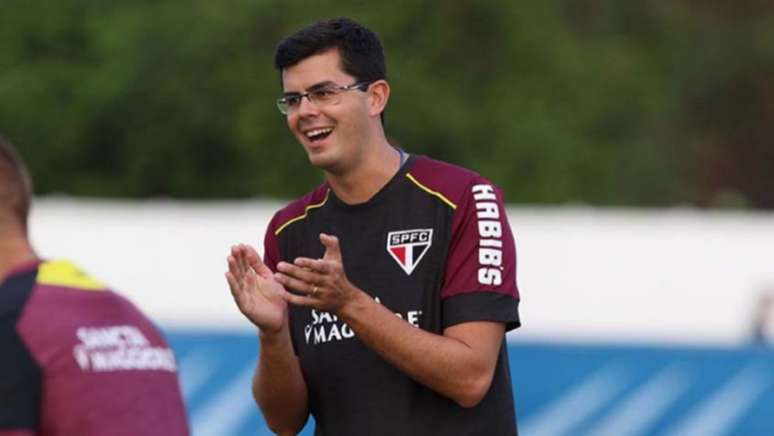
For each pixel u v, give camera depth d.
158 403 13.80
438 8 81.19
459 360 16.22
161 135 77.56
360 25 16.80
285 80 16.73
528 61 83.06
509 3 82.56
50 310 13.60
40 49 82.00
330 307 15.80
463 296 16.56
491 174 77.38
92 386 13.50
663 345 32.44
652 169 90.94
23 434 13.26
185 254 34.78
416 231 16.78
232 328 32.75
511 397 17.31
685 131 111.56
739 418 32.09
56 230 35.09
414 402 16.77
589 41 96.44
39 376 13.38
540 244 35.78
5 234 13.95
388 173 16.94
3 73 80.81
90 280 14.12
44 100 79.06
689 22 113.31
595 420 32.38
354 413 16.89
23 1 82.25
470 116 79.00
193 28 77.81
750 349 32.22
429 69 80.69
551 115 83.00
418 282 16.73
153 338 14.16
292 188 75.44
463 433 16.78
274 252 17.52
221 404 32.31
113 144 78.94
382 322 15.91
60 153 78.75
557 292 35.41
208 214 36.06
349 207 17.00
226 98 77.19
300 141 16.83
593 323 35.16
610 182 84.12
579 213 44.22
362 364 16.86
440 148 76.12
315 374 17.11
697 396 32.22
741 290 35.53
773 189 114.38
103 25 79.88
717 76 113.81
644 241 35.88
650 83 94.00
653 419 32.25
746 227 36.03
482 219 16.73
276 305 16.34
